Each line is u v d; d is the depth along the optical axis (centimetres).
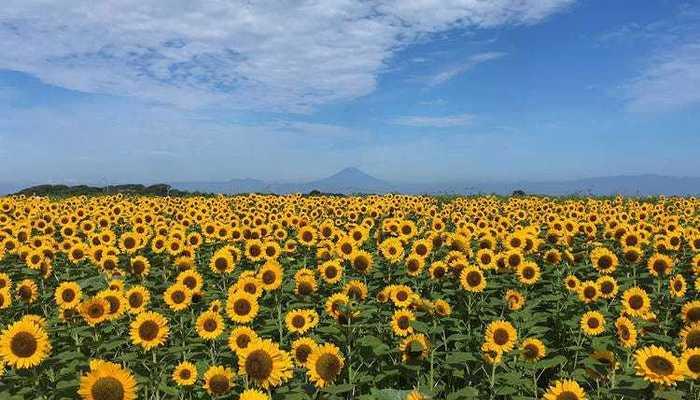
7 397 880
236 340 1016
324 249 1895
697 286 1495
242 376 1003
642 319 1269
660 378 841
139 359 1052
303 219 2878
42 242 2256
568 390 852
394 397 870
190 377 1002
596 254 1786
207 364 1091
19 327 924
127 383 808
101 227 2900
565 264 1853
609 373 1011
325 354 939
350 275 1767
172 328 1308
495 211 3616
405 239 2028
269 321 1291
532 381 1073
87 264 2106
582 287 1445
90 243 2212
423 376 1084
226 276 1741
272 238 2284
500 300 1438
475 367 1148
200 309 1446
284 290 1480
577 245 2316
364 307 1242
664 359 859
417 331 1166
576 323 1279
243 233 2434
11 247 2217
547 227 2883
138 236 2198
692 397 909
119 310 1220
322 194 5731
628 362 1070
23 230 2506
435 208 3728
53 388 944
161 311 1380
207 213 3269
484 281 1400
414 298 1272
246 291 1317
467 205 3988
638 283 1744
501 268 1705
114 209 3400
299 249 2231
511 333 1051
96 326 1189
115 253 1964
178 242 2122
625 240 1986
